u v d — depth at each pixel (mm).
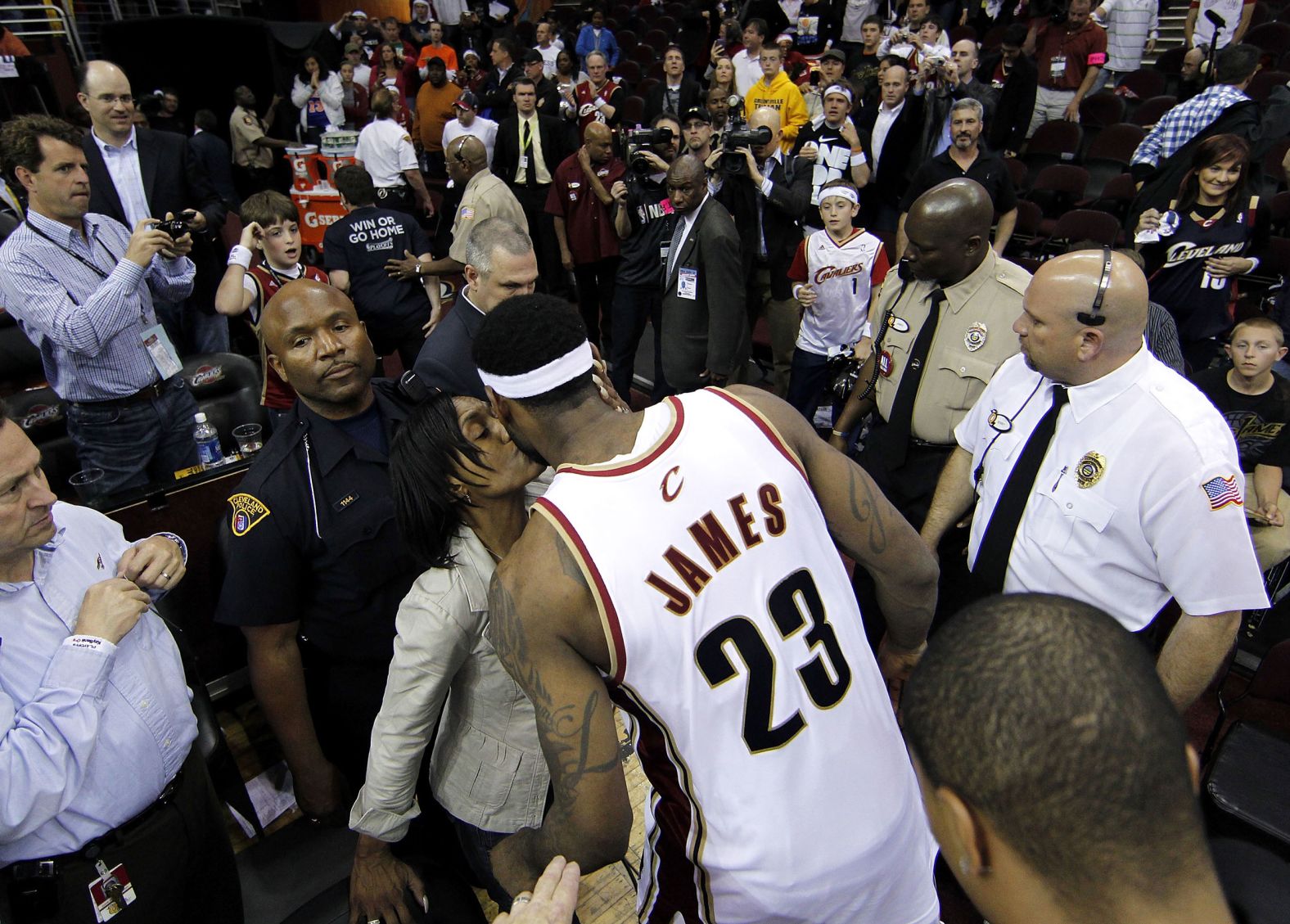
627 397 4852
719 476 1068
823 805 1070
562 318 1107
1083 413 1744
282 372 1811
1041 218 5641
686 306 3916
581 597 998
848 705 1110
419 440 1375
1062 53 6961
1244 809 1840
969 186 2279
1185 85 6668
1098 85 7332
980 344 2379
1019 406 1915
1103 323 1628
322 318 1763
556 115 7426
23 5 9500
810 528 1124
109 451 3037
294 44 10164
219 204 4250
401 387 2053
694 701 1031
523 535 1062
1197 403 1643
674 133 4824
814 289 3932
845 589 1160
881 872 1122
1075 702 626
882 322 2678
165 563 1509
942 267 2334
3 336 3949
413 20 11266
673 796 1129
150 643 1486
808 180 4406
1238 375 2828
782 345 4699
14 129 2656
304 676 2031
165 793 1489
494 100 7844
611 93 8109
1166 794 611
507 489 1384
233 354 3301
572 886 1043
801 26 8891
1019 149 6664
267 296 3789
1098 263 1653
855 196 3727
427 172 8703
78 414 2973
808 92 6621
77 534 1471
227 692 2432
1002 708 644
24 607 1340
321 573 1824
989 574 1980
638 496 1032
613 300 4855
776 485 1100
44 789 1248
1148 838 608
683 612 1016
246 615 1778
